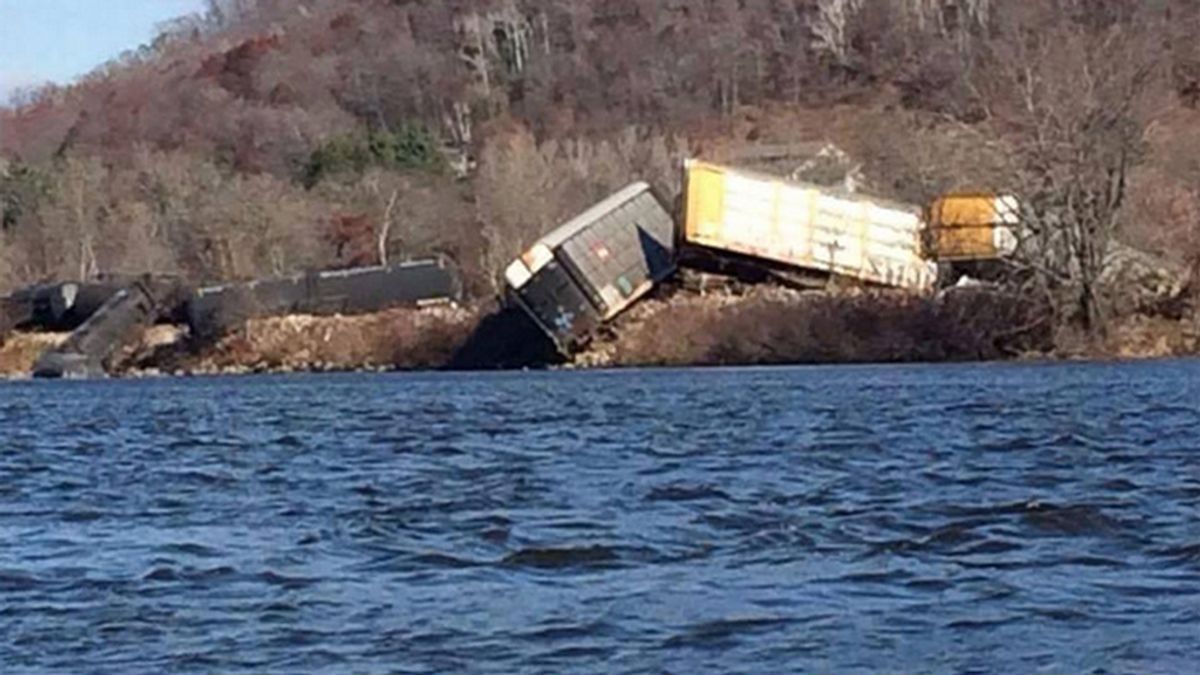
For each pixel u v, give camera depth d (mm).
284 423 134375
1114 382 150125
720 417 124375
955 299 198375
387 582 55375
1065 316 193250
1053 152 190375
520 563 58469
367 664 44125
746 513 68688
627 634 46438
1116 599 49250
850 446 97750
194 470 96875
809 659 43344
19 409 163250
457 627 47875
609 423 122625
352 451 106688
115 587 55594
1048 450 91500
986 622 46688
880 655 43500
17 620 50594
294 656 45188
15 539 67875
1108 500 69000
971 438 100125
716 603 50188
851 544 60281
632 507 71875
